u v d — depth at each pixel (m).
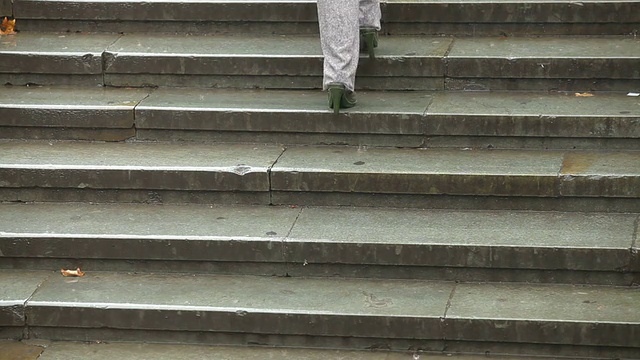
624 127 7.16
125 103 7.71
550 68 7.68
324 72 7.29
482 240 6.54
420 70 7.82
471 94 7.76
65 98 7.86
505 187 6.90
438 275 6.59
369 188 7.02
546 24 8.17
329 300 6.41
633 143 7.20
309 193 7.11
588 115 7.19
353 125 7.43
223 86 8.04
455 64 7.76
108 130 7.67
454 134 7.35
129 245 6.79
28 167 7.25
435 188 6.97
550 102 7.51
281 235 6.70
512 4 8.14
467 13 8.21
